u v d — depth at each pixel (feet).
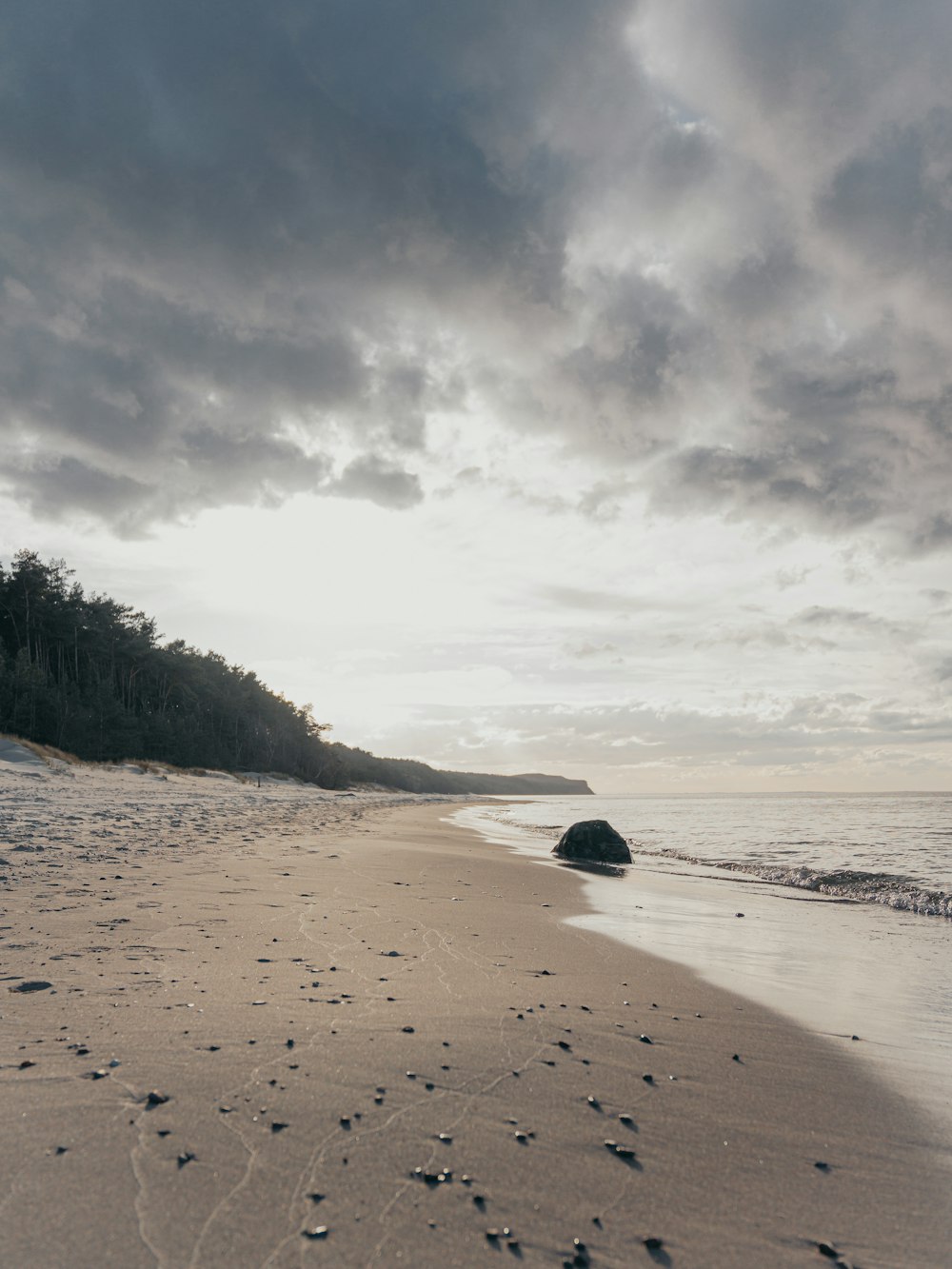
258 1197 9.13
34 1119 10.69
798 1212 9.96
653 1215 9.62
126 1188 9.10
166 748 230.48
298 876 37.70
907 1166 11.44
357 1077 12.96
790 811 198.08
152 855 40.91
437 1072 13.48
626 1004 19.19
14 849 37.42
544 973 21.84
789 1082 14.60
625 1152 11.18
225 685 325.62
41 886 28.68
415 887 37.96
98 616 258.16
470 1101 12.41
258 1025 15.05
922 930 34.27
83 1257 7.80
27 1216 8.44
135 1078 12.22
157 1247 8.04
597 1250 8.77
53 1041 13.53
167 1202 8.87
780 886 51.93
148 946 20.74
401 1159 10.35
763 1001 20.53
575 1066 14.46
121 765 169.78
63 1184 9.11
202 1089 11.98
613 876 54.24
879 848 80.43
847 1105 13.66
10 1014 14.82
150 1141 10.23
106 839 46.44
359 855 51.96
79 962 18.71
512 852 73.15
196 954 20.31
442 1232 8.77
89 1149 9.93
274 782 283.79
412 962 21.54
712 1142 11.76
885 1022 19.04
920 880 51.70
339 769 371.35
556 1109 12.44
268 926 24.58
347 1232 8.59
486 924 29.14
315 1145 10.49
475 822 152.35
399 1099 12.25
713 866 65.05
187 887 30.96
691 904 40.47
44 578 232.73
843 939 31.45
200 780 193.26
